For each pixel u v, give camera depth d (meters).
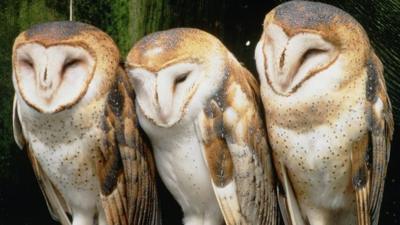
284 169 6.14
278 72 5.80
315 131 5.93
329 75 5.82
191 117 5.98
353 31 5.84
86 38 6.06
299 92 5.86
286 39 5.76
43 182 6.51
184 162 6.11
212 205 6.26
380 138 6.01
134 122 6.23
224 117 6.04
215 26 7.69
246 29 7.72
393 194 7.96
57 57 5.99
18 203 8.12
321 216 6.27
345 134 5.93
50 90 6.00
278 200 6.41
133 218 6.34
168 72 5.86
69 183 6.33
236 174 6.10
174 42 5.91
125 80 6.23
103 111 6.15
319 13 5.80
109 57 6.15
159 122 5.95
